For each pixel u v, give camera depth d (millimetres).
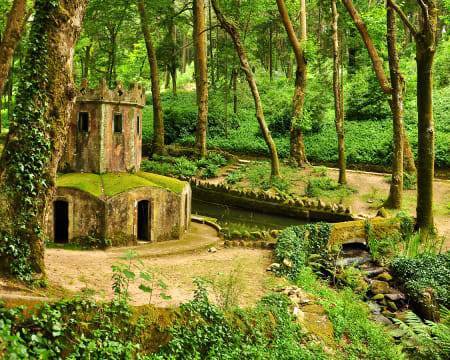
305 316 10648
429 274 13898
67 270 11211
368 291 13766
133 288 10500
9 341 6086
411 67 36656
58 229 15172
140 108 17109
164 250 14656
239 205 23750
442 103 33812
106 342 7062
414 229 17719
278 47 52344
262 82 43469
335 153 30172
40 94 8383
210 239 16734
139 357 7297
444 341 9703
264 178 26641
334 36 25344
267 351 8711
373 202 22828
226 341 8508
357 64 40062
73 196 14312
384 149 28750
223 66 37688
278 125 34375
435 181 25344
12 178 8203
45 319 6754
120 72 40562
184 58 59125
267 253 15414
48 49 8414
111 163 16000
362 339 10438
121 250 14383
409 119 32031
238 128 36625
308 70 40656
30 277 8320
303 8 30969
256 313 9430
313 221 21688
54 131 8602
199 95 31297
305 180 26312
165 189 15781
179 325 8086
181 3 42094
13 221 8156
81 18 8883
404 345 10555
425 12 16234
